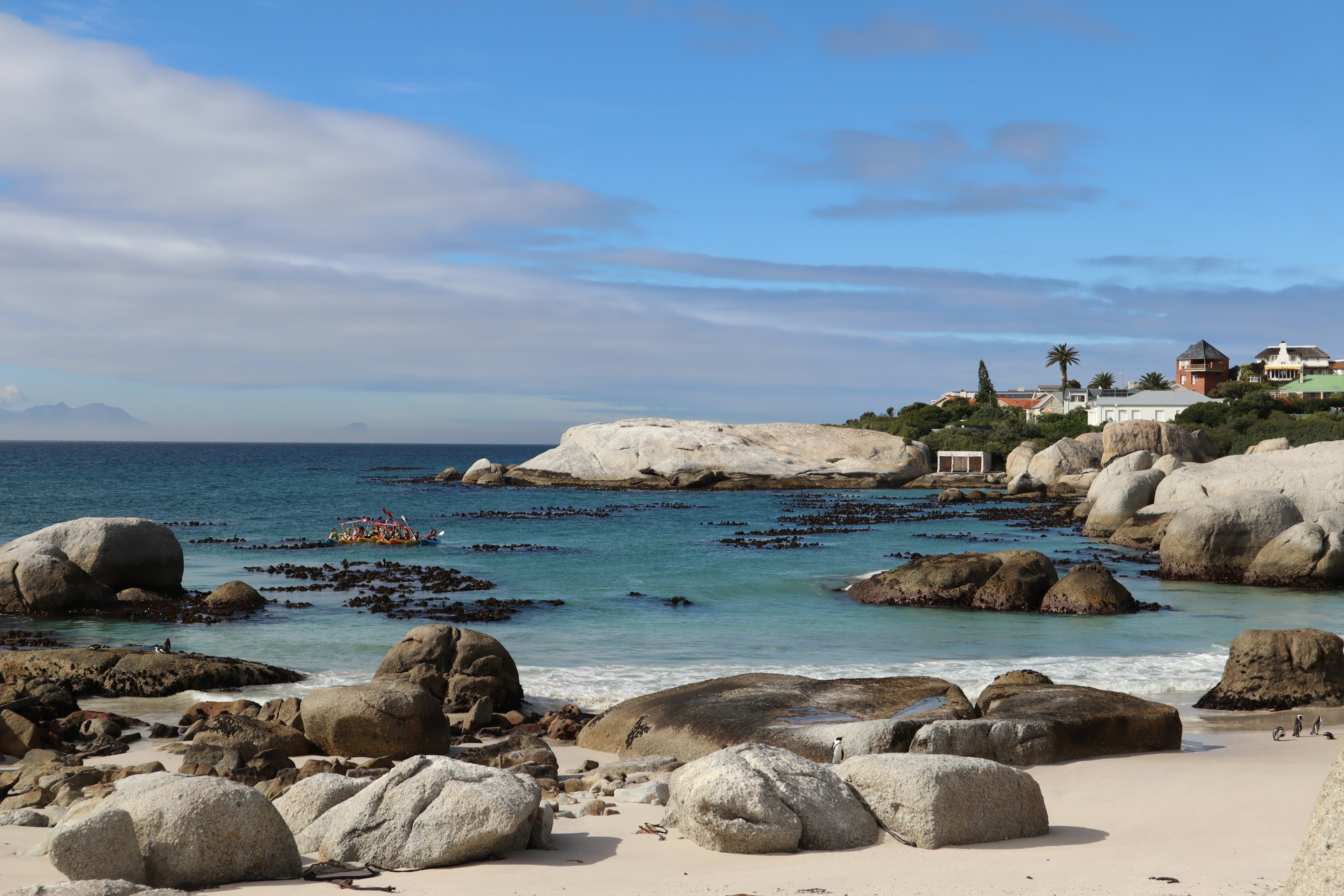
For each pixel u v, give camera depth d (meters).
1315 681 15.73
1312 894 4.53
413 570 34.62
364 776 10.98
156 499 74.69
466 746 13.63
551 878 6.82
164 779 7.31
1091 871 6.68
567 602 27.75
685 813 7.99
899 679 14.36
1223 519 34.16
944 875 6.62
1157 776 10.83
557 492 86.62
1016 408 125.44
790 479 90.88
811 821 7.74
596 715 15.63
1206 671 18.52
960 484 90.00
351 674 18.33
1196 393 119.31
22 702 13.70
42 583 25.30
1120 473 48.84
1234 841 7.67
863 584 29.38
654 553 40.91
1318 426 84.81
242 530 51.41
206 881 6.74
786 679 14.50
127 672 16.81
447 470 103.88
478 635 16.62
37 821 8.91
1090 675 18.12
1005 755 11.41
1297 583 32.03
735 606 27.47
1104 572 27.25
